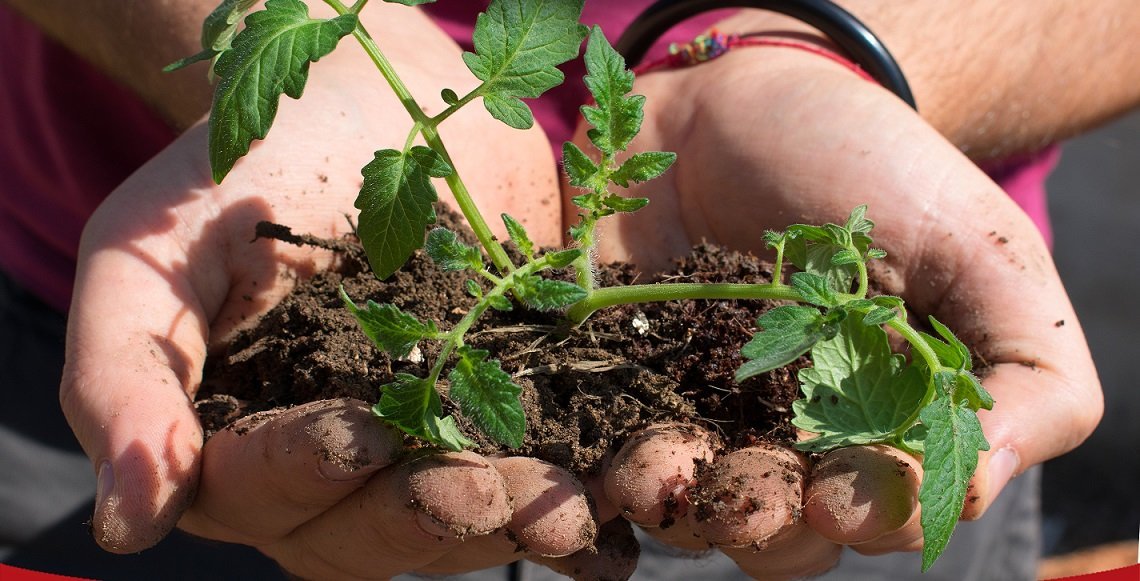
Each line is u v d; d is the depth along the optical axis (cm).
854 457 39
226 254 44
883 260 46
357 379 41
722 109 49
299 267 45
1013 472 42
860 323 40
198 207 44
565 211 51
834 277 41
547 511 38
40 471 55
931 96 55
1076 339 44
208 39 41
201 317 43
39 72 54
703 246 45
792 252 41
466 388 37
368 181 39
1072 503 103
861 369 40
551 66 39
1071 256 115
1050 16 56
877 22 55
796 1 51
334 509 39
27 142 55
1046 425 43
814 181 47
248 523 40
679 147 50
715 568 55
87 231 43
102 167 55
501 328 42
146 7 52
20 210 55
